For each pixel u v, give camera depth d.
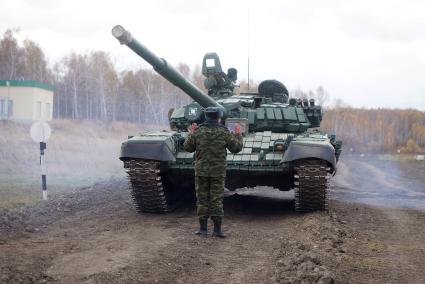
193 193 15.44
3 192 16.23
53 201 14.24
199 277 7.05
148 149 12.07
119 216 12.23
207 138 9.62
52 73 66.25
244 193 18.67
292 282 6.65
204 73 15.36
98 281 6.43
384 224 11.98
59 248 8.37
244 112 14.30
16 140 33.16
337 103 100.38
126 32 10.09
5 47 62.47
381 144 81.00
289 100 15.74
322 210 12.70
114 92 62.53
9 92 42.31
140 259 7.69
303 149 11.46
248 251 8.62
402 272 7.58
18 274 6.75
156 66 11.38
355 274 7.34
